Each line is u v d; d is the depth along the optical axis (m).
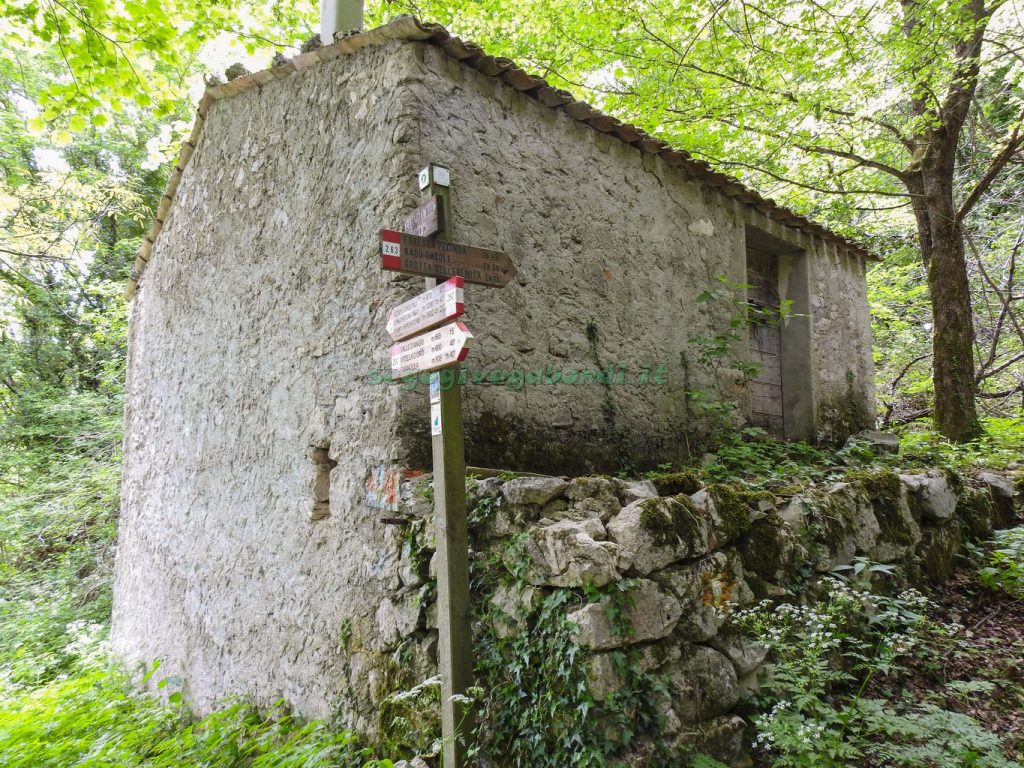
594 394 3.77
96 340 10.34
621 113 8.30
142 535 5.60
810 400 5.62
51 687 5.04
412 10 8.36
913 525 3.65
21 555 9.23
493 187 3.39
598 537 2.37
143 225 12.09
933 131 6.55
